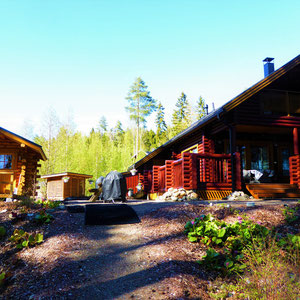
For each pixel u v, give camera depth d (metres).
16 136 11.96
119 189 11.98
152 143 61.47
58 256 5.36
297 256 4.60
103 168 36.50
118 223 7.32
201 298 4.09
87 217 7.48
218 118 12.02
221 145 14.71
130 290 4.27
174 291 4.17
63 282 4.52
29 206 8.80
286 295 3.72
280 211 7.35
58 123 35.75
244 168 14.94
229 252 5.27
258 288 3.92
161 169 15.91
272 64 15.87
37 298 4.11
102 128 82.00
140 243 5.99
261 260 4.63
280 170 15.40
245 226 5.89
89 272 4.84
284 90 13.45
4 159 12.62
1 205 8.97
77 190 22.02
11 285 4.57
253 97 12.85
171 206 8.47
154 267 4.89
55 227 6.87
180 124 58.44
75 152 36.53
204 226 6.00
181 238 6.04
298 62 12.82
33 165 15.26
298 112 13.60
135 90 55.62
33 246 5.88
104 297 4.12
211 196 12.27
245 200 11.08
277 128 13.81
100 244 6.01
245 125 12.73
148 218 7.62
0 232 6.29
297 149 13.14
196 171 12.12
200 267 4.95
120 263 5.15
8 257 5.53
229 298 4.12
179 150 19.00
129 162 36.47
